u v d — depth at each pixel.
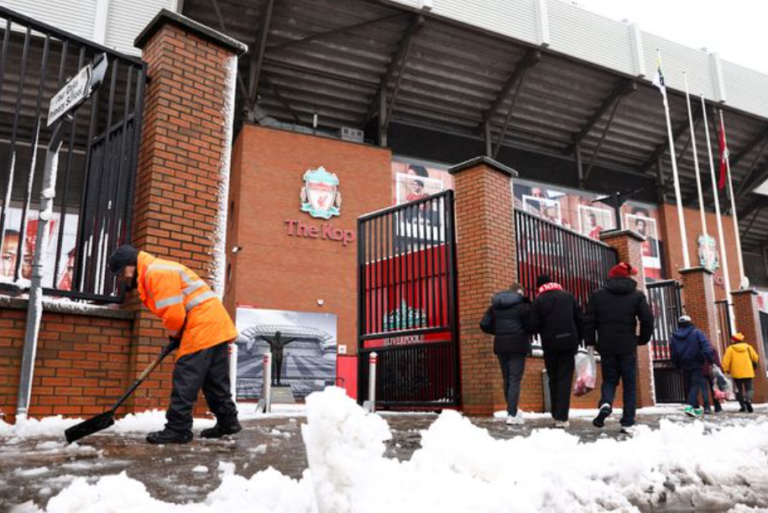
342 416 1.54
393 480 1.96
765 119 28.31
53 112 4.89
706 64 26.95
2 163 18.91
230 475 2.47
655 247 28.81
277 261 19.42
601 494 2.67
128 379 5.05
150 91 5.82
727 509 2.83
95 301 5.23
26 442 3.69
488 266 8.66
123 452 3.35
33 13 17.16
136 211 5.63
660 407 11.81
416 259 10.12
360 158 21.59
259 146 20.08
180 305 3.84
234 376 6.43
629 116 27.11
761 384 16.66
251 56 20.48
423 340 9.47
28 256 18.16
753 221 34.31
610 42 24.28
